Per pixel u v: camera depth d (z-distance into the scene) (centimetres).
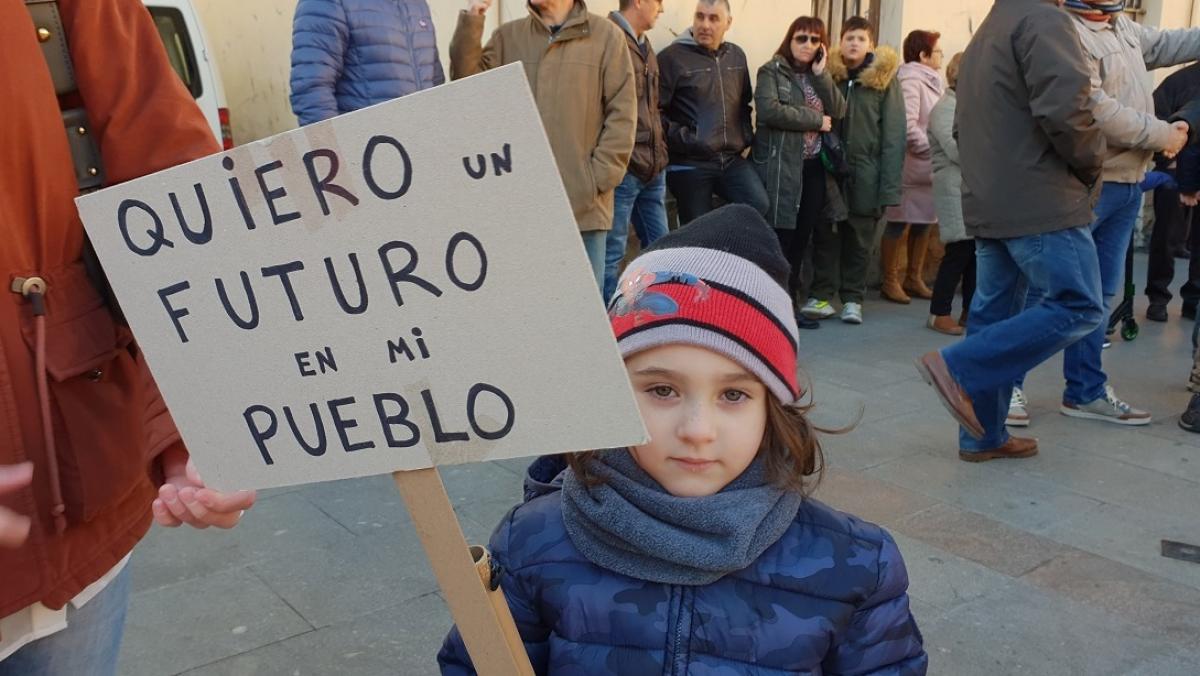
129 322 117
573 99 453
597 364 99
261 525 339
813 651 134
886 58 646
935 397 510
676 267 134
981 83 385
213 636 272
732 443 133
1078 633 284
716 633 133
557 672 137
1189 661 270
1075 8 411
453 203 99
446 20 551
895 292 749
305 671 258
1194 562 330
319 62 399
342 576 306
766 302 134
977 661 269
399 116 98
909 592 306
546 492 161
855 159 658
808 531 141
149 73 140
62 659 137
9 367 122
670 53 607
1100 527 356
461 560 110
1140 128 402
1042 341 377
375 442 110
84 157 134
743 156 645
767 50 701
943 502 376
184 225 110
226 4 544
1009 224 379
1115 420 476
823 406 492
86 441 130
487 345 102
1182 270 918
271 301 110
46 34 129
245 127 557
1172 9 962
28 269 125
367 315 106
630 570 135
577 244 96
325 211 104
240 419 115
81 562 133
